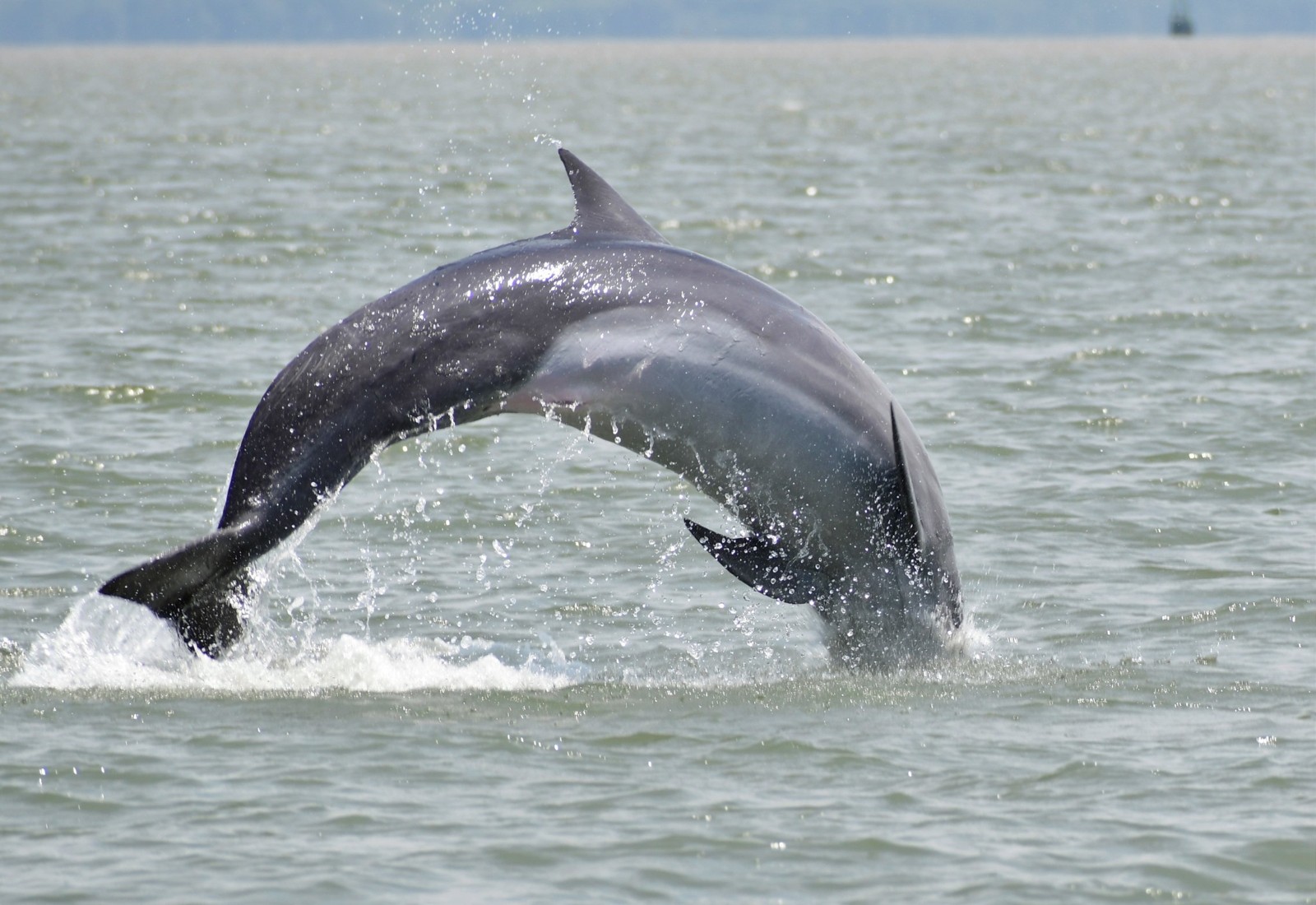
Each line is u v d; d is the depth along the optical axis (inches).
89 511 2851.9
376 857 1534.2
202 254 5974.4
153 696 1945.1
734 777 1716.3
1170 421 3447.3
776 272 5497.1
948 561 2086.6
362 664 2102.6
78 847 1557.6
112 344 4239.7
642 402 1974.7
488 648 2218.3
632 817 1619.1
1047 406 3592.5
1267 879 1498.5
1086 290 5118.1
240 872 1504.7
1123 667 2091.5
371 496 2962.6
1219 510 2849.4
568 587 2488.9
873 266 5654.5
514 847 1553.9
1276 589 2420.0
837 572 2054.6
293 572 2549.2
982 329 4490.7
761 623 2326.5
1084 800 1656.0
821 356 2021.4
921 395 3710.6
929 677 2053.4
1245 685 2014.0
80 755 1761.8
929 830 1589.6
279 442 1958.7
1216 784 1691.7
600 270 2000.5
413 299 1989.4
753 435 1985.7
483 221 6993.1
